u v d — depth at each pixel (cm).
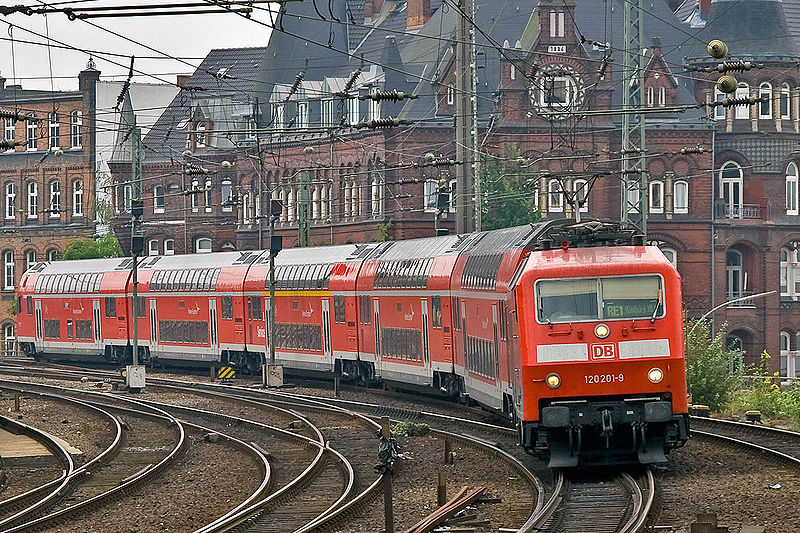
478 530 6125
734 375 13138
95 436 11119
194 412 12606
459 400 12106
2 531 6488
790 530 5809
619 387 7519
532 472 7581
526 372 7575
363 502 7012
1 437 11050
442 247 12231
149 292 18950
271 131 11169
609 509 6450
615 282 7606
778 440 9238
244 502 7081
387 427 7575
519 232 8938
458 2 13812
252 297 16800
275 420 12075
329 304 15100
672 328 7538
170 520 6894
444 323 11769
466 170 14125
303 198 18500
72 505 7400
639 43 14338
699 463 8000
